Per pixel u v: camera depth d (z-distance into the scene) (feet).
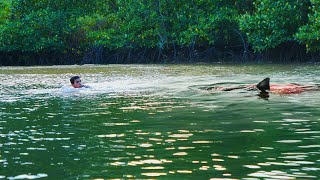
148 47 112.16
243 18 96.73
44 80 55.47
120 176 13.93
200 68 78.84
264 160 15.51
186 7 112.16
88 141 18.94
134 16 114.11
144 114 26.05
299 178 13.48
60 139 19.42
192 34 105.70
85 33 120.67
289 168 14.52
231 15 106.63
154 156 16.29
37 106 30.53
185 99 32.96
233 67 80.59
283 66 81.25
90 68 85.76
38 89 42.80
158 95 35.88
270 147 17.35
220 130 20.84
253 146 17.56
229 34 110.01
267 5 95.45
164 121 23.56
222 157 15.99
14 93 39.32
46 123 23.52
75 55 118.83
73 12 118.83
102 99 33.94
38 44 112.47
